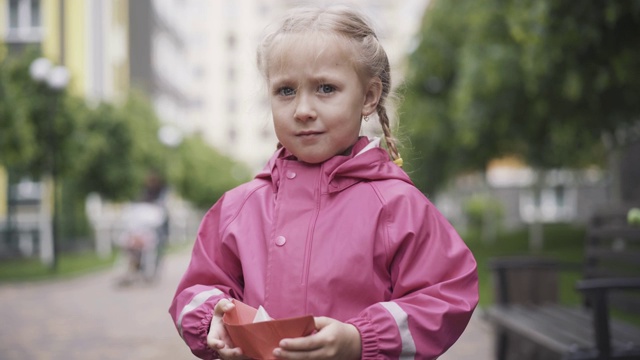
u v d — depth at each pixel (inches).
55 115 613.0
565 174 1039.0
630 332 143.3
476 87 513.0
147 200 484.7
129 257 468.4
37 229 794.8
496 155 764.0
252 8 2709.2
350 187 68.7
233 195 74.5
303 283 65.7
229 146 2689.5
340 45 66.4
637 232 156.2
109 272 575.5
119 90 1205.1
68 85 663.1
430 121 705.0
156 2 1583.4
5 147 560.1
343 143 67.8
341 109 66.4
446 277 66.0
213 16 2714.1
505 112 528.1
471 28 530.9
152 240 468.4
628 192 650.2
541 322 156.0
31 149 573.9
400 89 79.2
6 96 559.2
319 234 67.0
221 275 71.8
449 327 64.0
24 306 365.7
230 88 2699.3
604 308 124.6
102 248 837.2
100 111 759.1
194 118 2696.9
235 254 71.3
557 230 1148.5
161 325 301.4
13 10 951.6
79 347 251.3
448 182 868.0
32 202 836.6
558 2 294.4
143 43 1457.9
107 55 1051.3
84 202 825.5
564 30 301.6
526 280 197.6
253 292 67.4
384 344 61.1
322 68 66.0
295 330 57.2
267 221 70.1
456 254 66.9
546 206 1435.8
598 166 800.9
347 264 65.5
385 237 66.4
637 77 319.9
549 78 385.4
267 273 67.4
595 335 124.9
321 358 57.6
